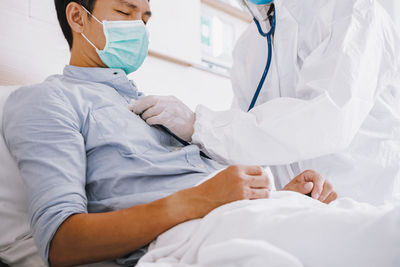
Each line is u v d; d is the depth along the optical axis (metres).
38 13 1.45
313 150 0.98
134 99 1.17
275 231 0.52
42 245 0.67
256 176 0.73
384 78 1.14
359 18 1.09
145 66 1.84
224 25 2.49
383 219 0.46
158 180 0.87
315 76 1.12
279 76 1.25
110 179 0.85
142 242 0.67
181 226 0.67
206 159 1.03
